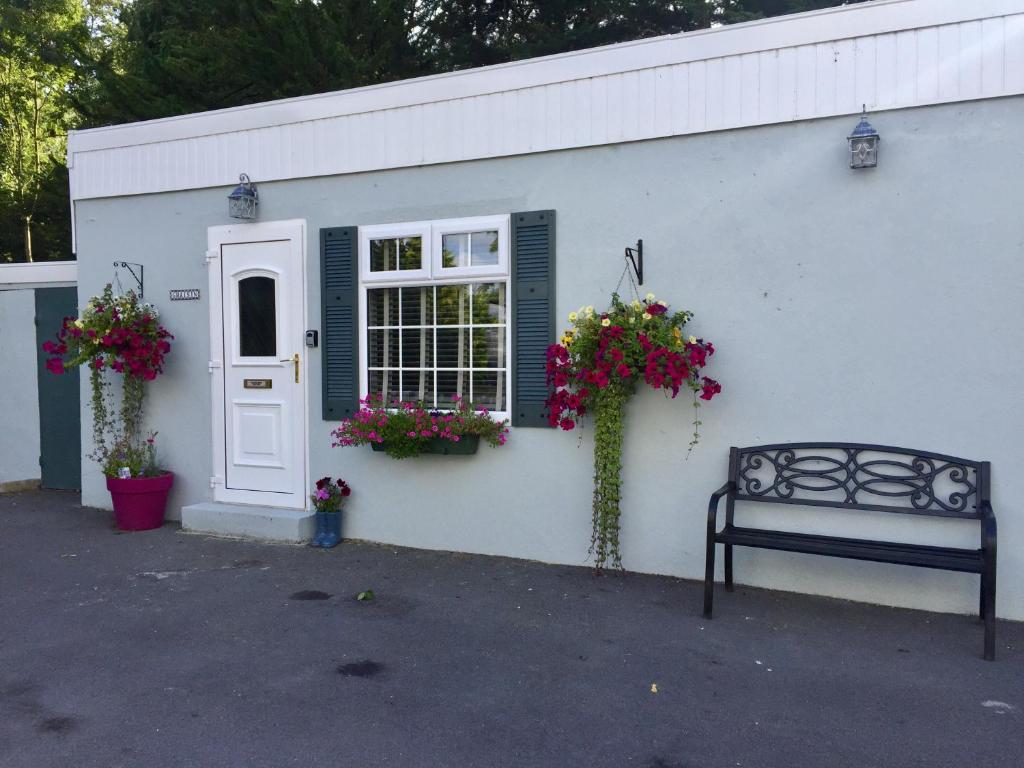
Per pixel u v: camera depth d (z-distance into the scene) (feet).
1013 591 14.30
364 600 15.65
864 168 15.03
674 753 10.10
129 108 38.45
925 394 14.79
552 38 41.19
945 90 14.43
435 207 18.90
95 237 23.04
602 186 17.21
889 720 10.85
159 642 13.66
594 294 17.38
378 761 9.93
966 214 14.40
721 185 16.19
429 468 19.07
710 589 14.62
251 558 18.47
